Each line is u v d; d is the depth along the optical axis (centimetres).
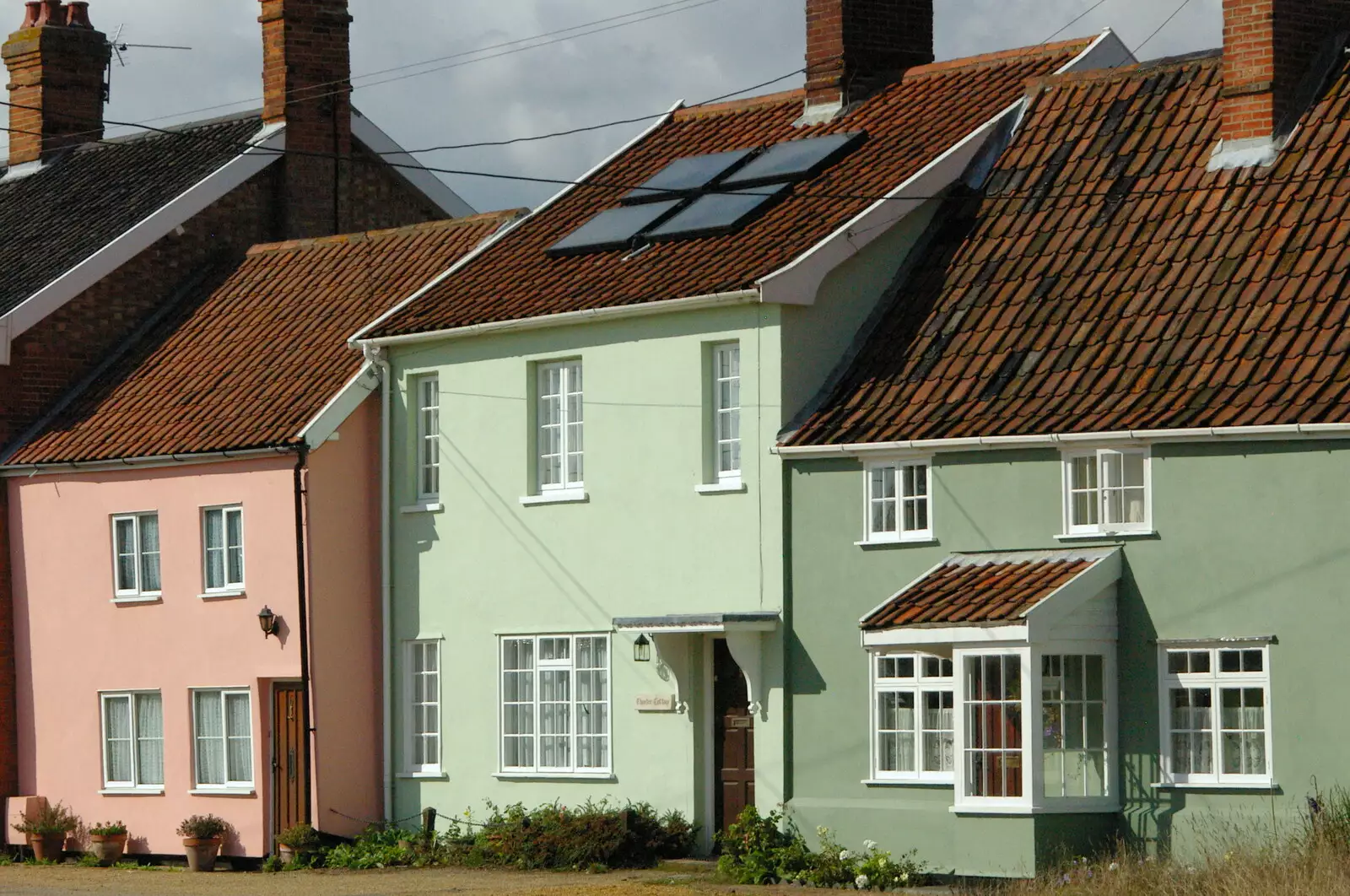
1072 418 2941
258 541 3869
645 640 3422
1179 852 2812
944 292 3294
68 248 4566
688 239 3556
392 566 3828
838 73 3819
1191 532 2844
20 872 3859
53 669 4241
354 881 3341
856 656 3150
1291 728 2742
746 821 3180
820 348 3284
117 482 4131
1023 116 3516
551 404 3616
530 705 3603
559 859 3372
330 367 3962
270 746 3866
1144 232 3178
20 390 4306
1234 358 2891
